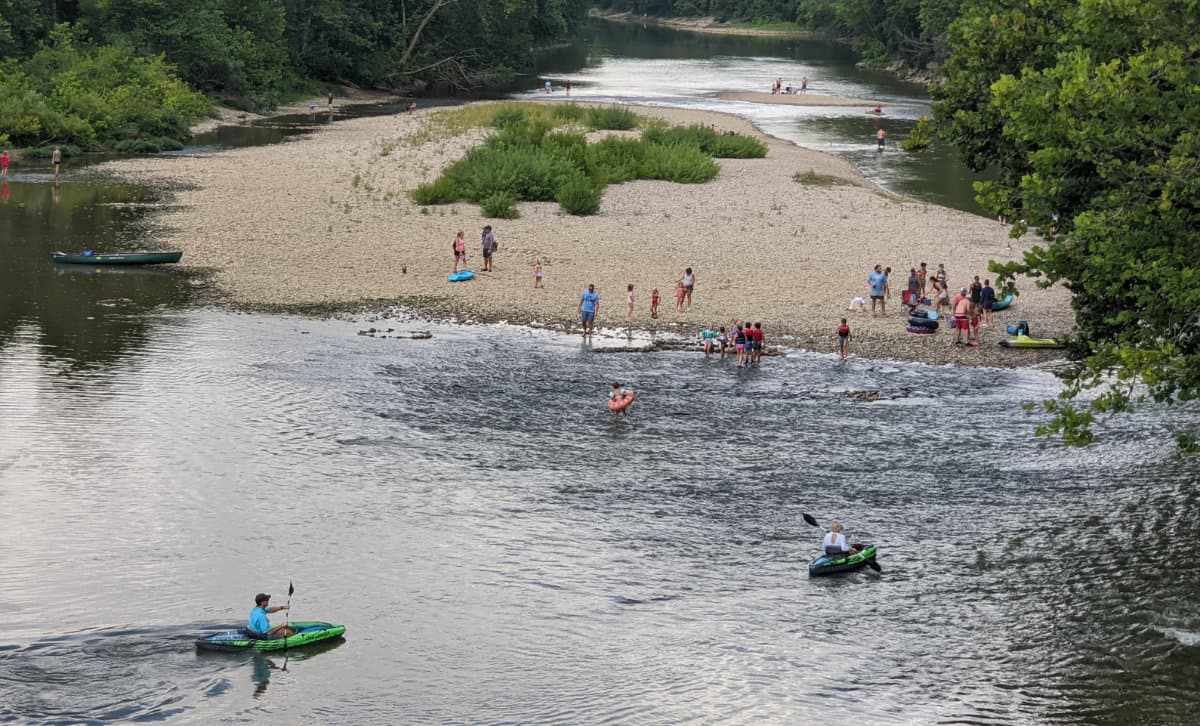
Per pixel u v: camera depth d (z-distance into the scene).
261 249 51.56
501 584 23.22
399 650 20.70
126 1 97.69
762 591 23.22
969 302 41.53
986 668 20.41
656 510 27.00
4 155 67.44
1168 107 23.41
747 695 19.47
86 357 36.78
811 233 56.72
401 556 24.25
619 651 20.86
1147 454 31.11
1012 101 24.47
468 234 54.75
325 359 37.62
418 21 128.38
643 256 51.56
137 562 23.47
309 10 117.62
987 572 24.09
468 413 33.31
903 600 22.91
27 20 89.31
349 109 108.31
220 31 103.88
